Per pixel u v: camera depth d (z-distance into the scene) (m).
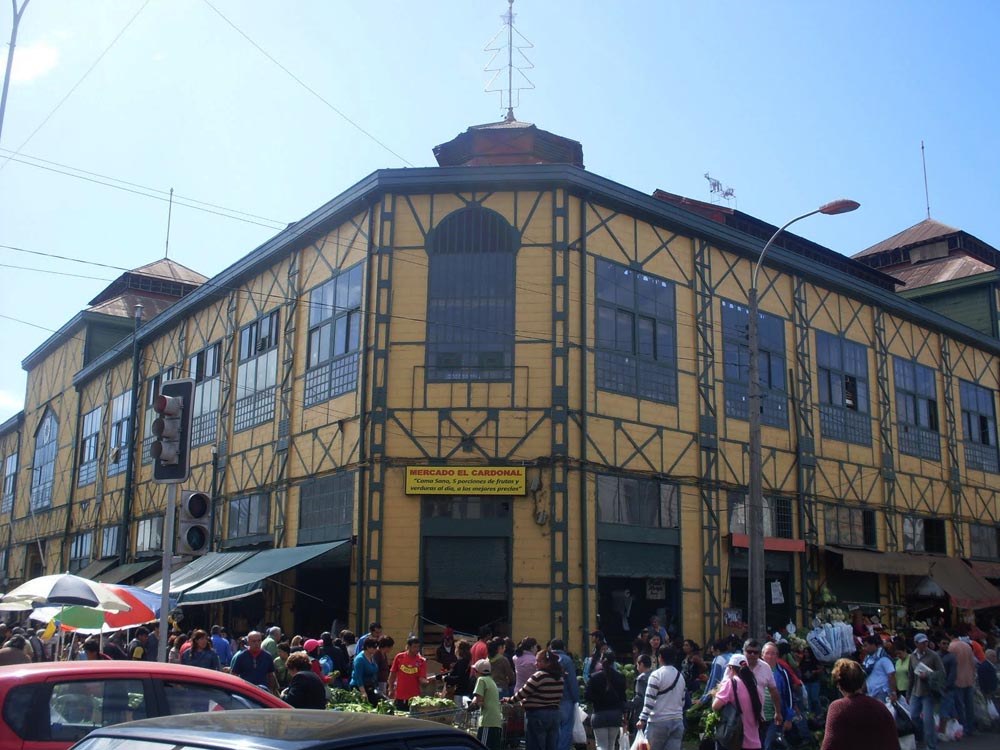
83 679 6.50
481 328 19.92
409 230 20.50
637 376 21.02
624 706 12.07
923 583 27.95
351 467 20.17
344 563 19.55
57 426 40.59
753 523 16.75
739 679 10.55
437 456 19.41
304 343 23.02
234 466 25.52
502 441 19.36
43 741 6.11
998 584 31.53
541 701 11.31
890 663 14.62
